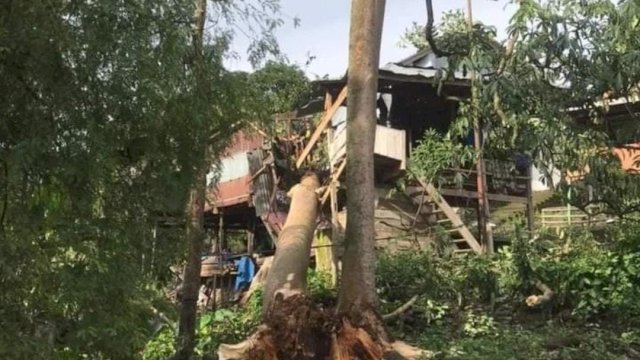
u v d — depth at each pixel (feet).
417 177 41.19
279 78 20.76
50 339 16.42
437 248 39.32
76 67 15.05
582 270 31.01
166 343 28.14
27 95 15.05
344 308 19.84
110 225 16.48
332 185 36.60
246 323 31.96
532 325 29.71
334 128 41.22
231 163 50.42
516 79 25.38
